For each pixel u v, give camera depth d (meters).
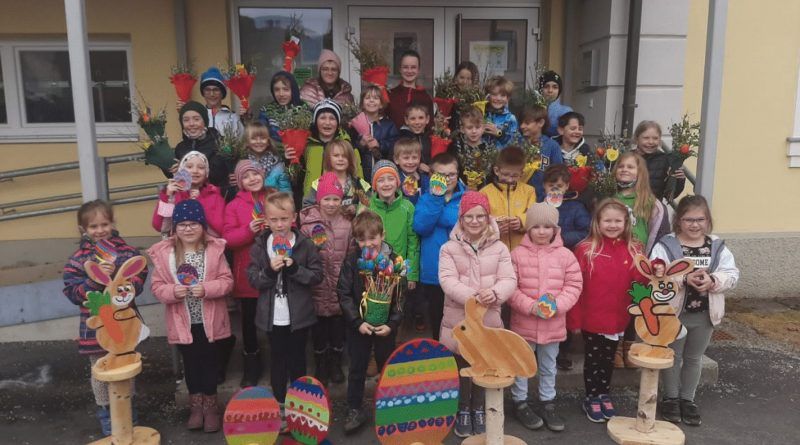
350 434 3.34
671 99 5.30
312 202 3.66
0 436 3.38
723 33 3.75
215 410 3.43
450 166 3.57
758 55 5.76
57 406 3.73
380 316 3.16
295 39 4.78
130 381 3.11
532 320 3.33
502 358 2.94
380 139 4.27
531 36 6.03
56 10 5.45
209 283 3.25
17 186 5.69
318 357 3.69
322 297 3.56
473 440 3.11
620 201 3.57
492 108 4.36
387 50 5.96
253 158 3.85
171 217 3.45
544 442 3.28
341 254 3.56
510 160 3.60
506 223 3.63
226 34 5.64
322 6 5.82
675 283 3.13
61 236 5.80
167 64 5.59
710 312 3.37
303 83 4.74
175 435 3.37
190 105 3.97
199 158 3.54
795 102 5.86
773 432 3.39
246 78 4.36
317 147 3.98
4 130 5.66
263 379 3.73
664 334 3.17
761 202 5.99
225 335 3.39
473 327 2.93
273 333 3.26
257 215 3.46
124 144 5.68
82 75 3.28
